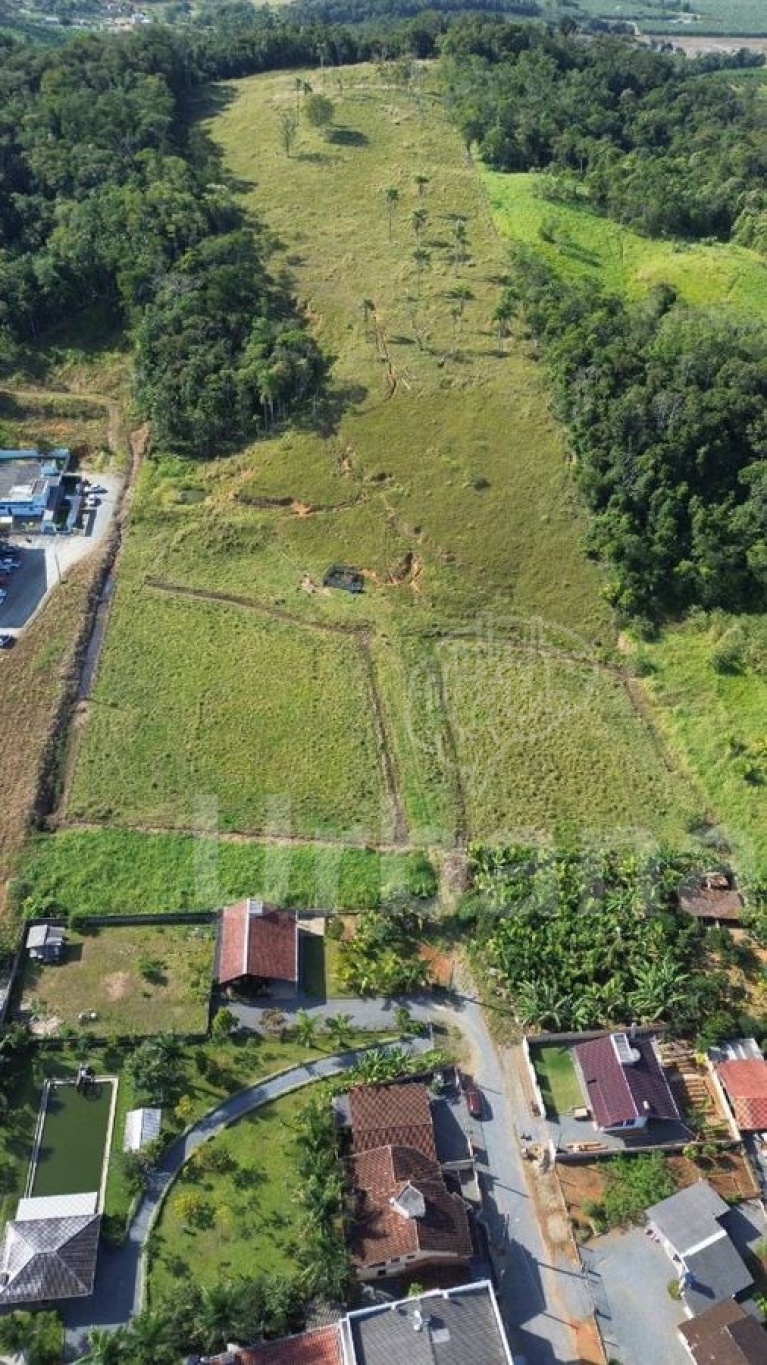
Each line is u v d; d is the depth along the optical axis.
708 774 75.31
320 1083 57.25
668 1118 55.12
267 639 87.06
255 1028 60.00
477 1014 61.12
